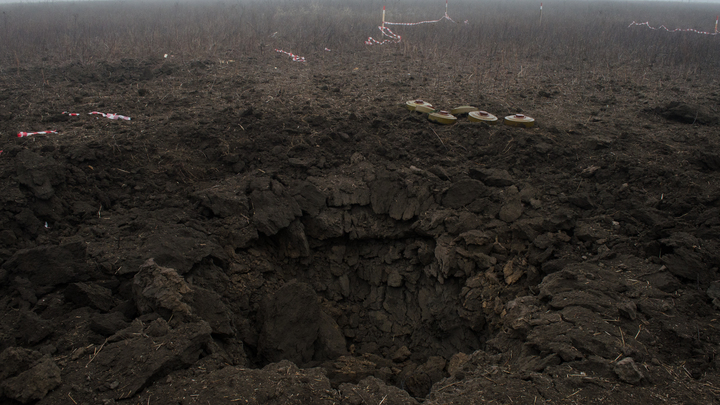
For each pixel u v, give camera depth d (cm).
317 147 630
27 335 343
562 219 502
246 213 529
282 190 552
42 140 590
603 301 379
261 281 507
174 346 329
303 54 1150
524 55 1216
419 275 561
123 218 504
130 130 630
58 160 542
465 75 994
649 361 323
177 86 848
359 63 1084
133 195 547
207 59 1030
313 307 461
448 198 563
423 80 938
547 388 306
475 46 1326
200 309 388
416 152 637
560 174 592
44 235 465
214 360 343
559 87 912
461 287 512
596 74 1026
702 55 1162
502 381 320
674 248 428
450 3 2956
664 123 725
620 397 294
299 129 654
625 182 566
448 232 531
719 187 534
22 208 471
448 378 356
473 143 651
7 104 725
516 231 517
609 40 1383
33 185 483
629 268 425
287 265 551
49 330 349
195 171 588
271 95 790
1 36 1236
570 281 412
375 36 1409
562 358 332
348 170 605
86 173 548
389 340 544
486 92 864
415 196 566
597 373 314
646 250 449
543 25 1647
